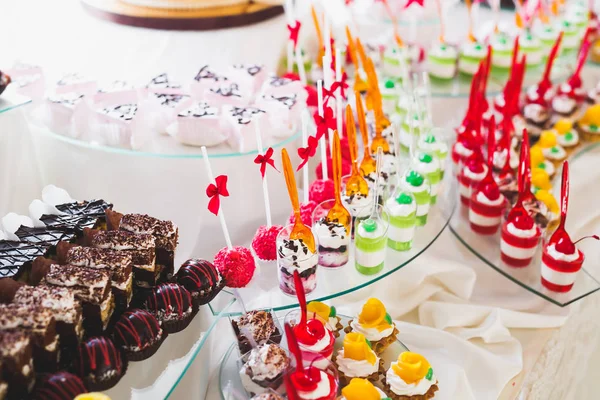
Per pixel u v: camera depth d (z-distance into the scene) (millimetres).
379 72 1233
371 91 957
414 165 962
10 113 878
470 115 1062
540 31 1350
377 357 808
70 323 683
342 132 1021
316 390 720
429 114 1042
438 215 958
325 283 834
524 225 927
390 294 941
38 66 961
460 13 1529
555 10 1378
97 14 1156
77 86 945
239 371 751
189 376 759
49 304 680
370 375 790
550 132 1184
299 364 714
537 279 941
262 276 844
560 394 957
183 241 962
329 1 1111
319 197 920
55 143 929
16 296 684
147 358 731
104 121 905
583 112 1293
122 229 785
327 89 916
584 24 1413
